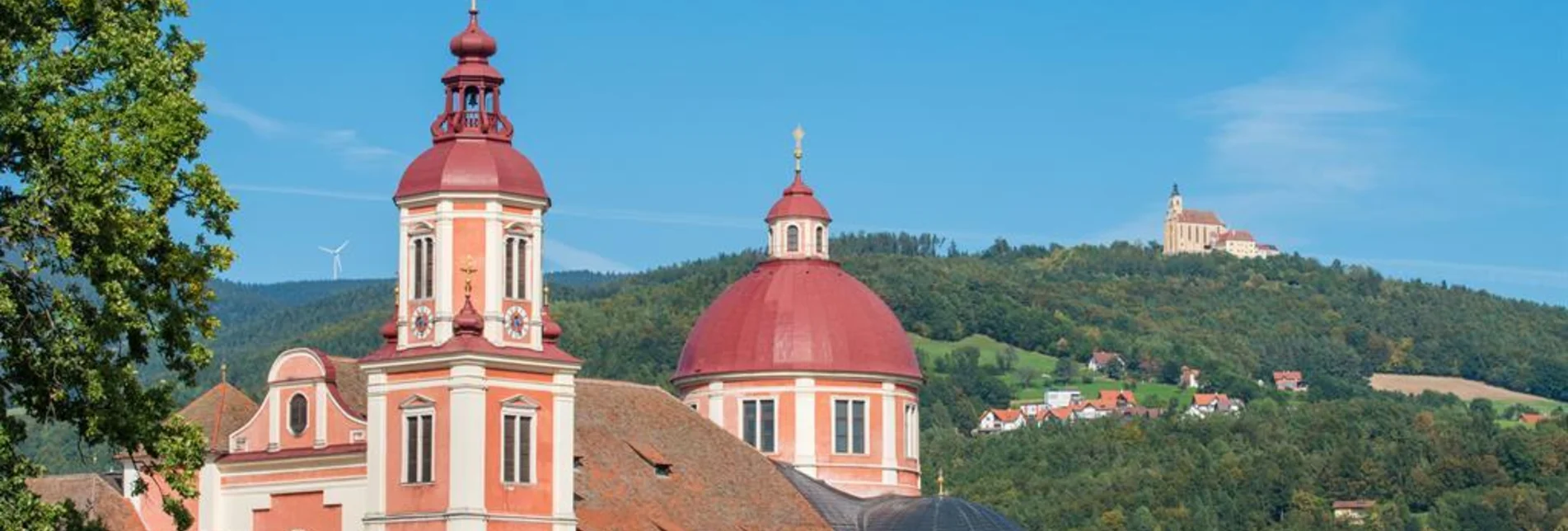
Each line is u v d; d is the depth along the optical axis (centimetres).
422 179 13150
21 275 9706
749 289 17050
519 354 13125
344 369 13962
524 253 13288
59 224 9631
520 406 13150
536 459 13212
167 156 9744
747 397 16650
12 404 9888
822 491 16212
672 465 15288
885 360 16762
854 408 16675
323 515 13450
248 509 13662
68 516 9994
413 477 13088
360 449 13312
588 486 14488
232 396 14125
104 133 9650
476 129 13250
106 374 9781
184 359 10100
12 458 9675
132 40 9781
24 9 9625
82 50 9769
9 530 9525
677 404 16025
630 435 15325
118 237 9662
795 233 17112
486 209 13100
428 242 13175
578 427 15000
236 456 13700
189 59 10031
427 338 13112
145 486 10375
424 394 13075
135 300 9831
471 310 13025
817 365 16562
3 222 9606
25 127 9531
